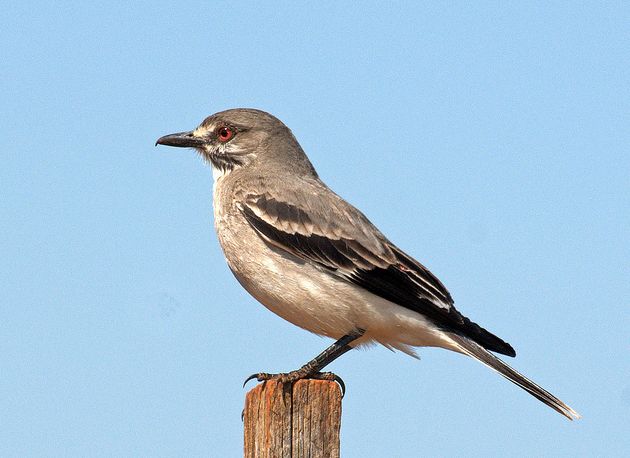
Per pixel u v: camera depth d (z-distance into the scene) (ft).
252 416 31.78
